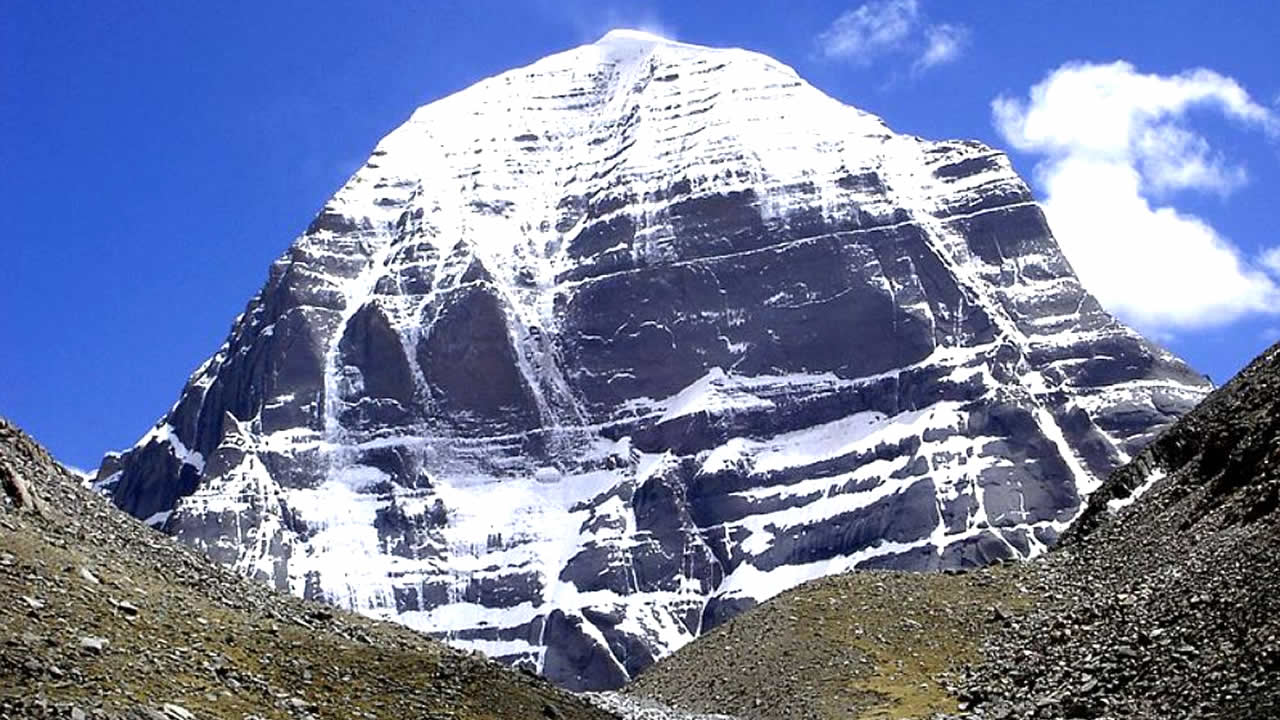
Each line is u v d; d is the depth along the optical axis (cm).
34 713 5072
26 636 5553
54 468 7056
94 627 5812
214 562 7019
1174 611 7931
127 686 5484
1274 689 6650
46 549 6228
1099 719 7250
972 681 8819
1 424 7012
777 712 9081
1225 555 8294
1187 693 7062
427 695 6278
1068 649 8538
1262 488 9106
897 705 8750
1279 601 7356
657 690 9844
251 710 5678
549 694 6725
